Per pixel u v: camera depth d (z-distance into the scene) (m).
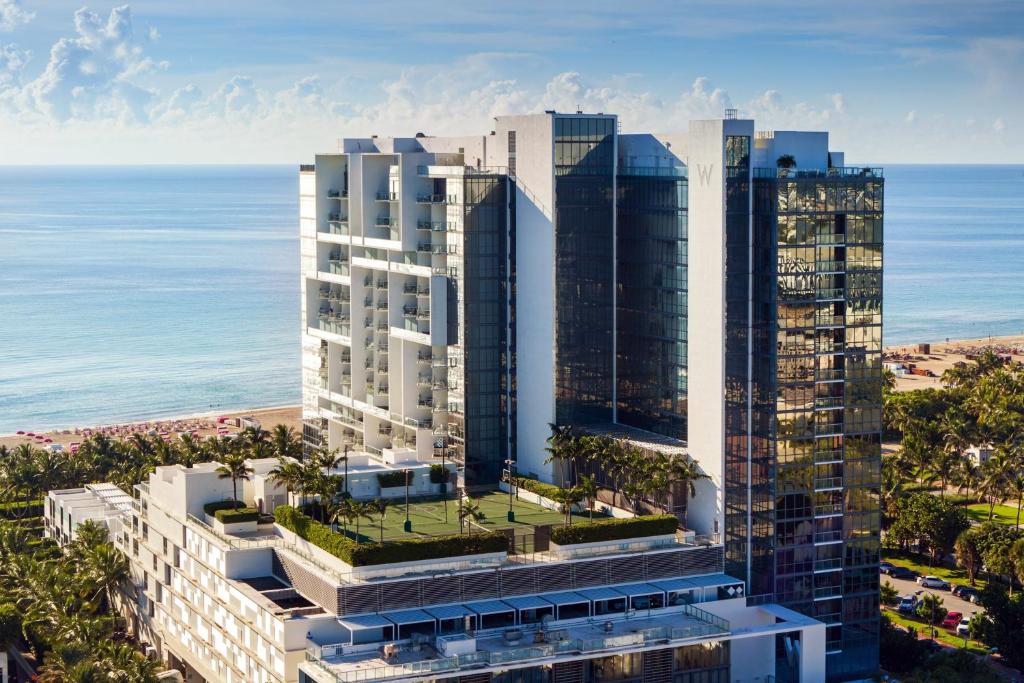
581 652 192.50
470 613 196.62
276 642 191.62
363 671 181.25
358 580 195.25
